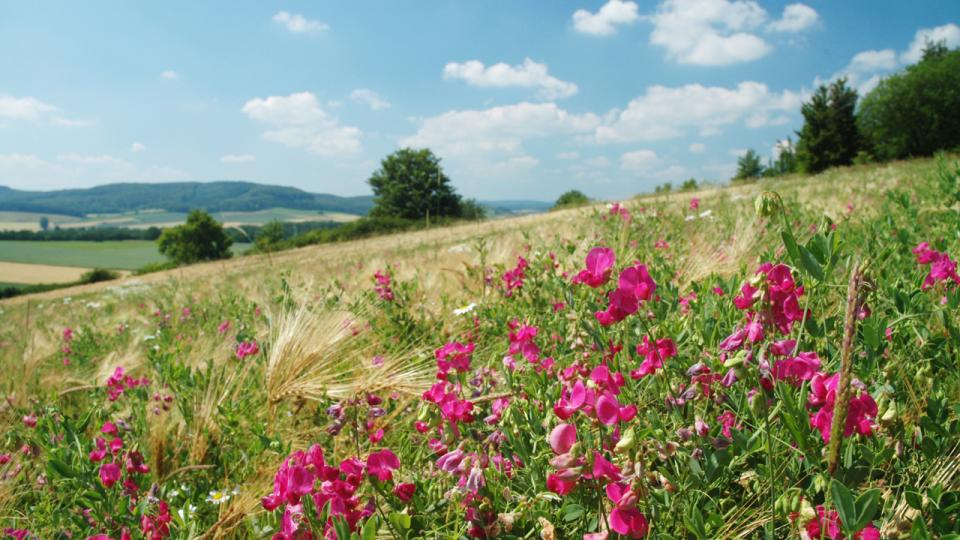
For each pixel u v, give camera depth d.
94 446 2.55
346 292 5.54
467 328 4.06
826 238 1.53
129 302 11.72
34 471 2.74
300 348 2.98
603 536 1.33
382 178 62.03
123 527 2.10
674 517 1.50
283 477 1.52
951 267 2.24
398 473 1.92
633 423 1.70
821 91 48.69
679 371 1.81
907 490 1.31
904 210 4.35
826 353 1.99
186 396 3.00
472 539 1.53
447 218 31.66
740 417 1.65
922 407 1.67
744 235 3.91
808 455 1.40
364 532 1.27
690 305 2.43
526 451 1.66
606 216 6.44
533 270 3.95
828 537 1.23
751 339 1.53
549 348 2.69
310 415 3.05
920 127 49.66
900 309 2.04
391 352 3.88
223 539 2.07
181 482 2.63
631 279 1.72
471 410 1.74
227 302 6.67
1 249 90.19
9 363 4.40
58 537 2.22
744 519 1.55
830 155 48.03
